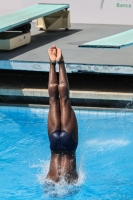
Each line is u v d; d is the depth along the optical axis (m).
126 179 21.30
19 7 47.78
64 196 18.58
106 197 19.50
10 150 24.84
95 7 46.88
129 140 25.92
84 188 19.61
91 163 23.00
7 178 21.56
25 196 19.78
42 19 44.31
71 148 18.73
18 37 35.25
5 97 31.50
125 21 46.47
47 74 34.94
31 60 30.59
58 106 19.12
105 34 41.19
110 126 27.81
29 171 22.17
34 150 24.84
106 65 29.19
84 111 29.52
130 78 33.62
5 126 28.22
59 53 19.14
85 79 33.31
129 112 29.20
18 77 34.12
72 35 41.59
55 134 18.64
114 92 29.75
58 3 46.97
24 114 29.91
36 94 30.22
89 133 26.92
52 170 18.81
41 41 39.00
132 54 33.38
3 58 31.39
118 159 23.53
